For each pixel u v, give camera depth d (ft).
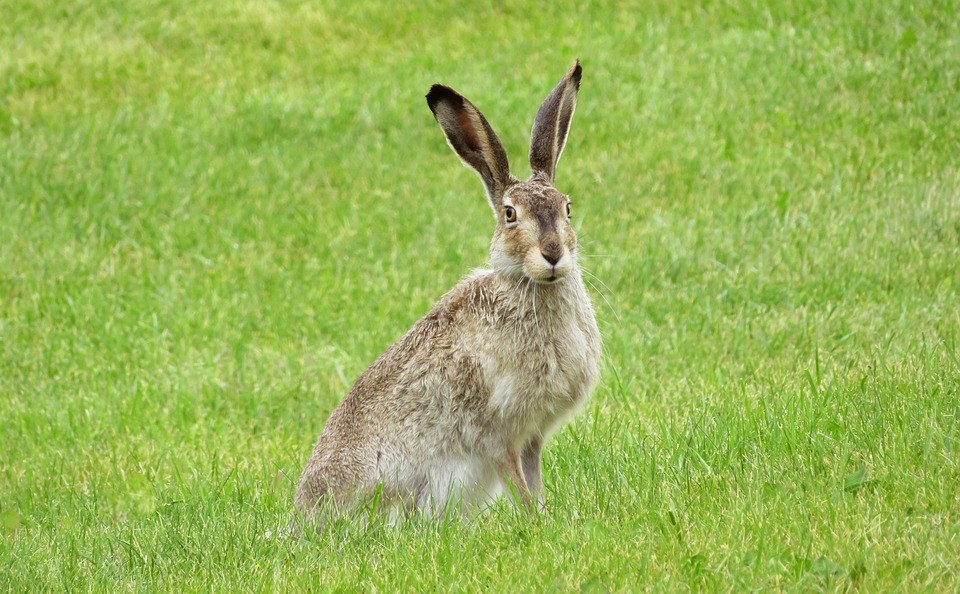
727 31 93.97
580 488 37.68
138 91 94.48
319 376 57.67
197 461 47.96
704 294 61.36
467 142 38.65
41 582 34.30
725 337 55.72
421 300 64.80
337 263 70.33
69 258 71.26
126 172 80.84
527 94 87.30
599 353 38.78
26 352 61.57
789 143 76.84
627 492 36.27
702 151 77.71
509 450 37.19
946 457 33.30
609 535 32.40
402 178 80.69
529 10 104.12
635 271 64.34
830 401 40.68
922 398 38.47
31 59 99.04
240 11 108.78
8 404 55.98
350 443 38.06
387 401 37.76
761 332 55.67
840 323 54.85
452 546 33.42
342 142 85.51
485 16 104.27
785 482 34.22
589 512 35.35
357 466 37.65
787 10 94.48
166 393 56.18
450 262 69.36
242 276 69.31
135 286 68.59
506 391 36.27
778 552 29.17
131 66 98.94
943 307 54.03
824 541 29.53
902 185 69.56
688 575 28.84
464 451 37.42
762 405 41.19
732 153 76.74
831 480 34.06
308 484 38.60
